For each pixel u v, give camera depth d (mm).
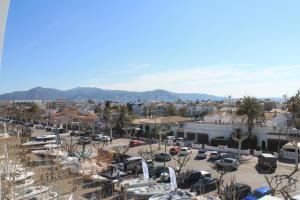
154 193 25906
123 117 71938
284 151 46938
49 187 12359
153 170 32812
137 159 36188
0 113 101312
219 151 52312
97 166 33438
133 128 69938
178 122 69250
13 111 112562
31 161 18281
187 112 114188
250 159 45719
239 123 56750
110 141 61625
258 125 55656
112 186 26500
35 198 11367
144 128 68500
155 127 64188
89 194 23188
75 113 95375
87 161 36562
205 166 40406
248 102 53219
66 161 27359
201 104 120000
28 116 101000
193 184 29219
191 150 51969
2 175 9422
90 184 25516
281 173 37344
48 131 78438
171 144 59312
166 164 41094
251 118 53000
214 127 59969
